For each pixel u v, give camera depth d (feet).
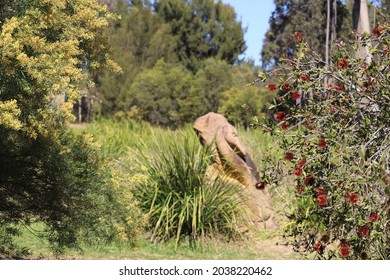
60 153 20.56
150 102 133.18
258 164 37.24
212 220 31.55
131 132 52.31
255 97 119.24
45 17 18.33
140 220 23.04
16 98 17.38
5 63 16.53
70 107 18.60
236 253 29.50
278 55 124.77
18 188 21.16
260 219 32.76
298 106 16.63
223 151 33.30
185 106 135.13
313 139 15.98
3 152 20.56
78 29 20.65
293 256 28.60
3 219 22.15
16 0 17.94
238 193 32.71
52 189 20.90
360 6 59.52
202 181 31.81
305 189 16.30
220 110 121.70
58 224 21.40
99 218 21.42
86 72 22.07
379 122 15.44
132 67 152.87
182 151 34.19
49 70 17.30
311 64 16.46
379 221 15.10
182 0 194.29
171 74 137.08
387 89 15.66
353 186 14.97
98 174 21.88
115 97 139.74
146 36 168.25
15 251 23.48
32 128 17.81
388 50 16.19
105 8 21.52
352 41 16.76
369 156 15.58
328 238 16.29
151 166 32.81
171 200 31.81
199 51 195.21
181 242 31.01
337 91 16.12
